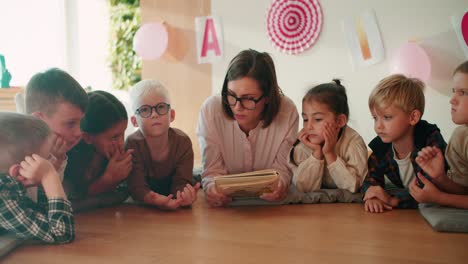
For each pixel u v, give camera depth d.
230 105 1.48
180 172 1.63
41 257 1.04
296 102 3.05
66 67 3.88
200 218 1.39
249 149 1.63
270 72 1.48
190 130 3.23
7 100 2.80
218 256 1.02
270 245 1.09
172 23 3.22
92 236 1.21
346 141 1.62
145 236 1.20
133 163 1.60
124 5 4.00
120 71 4.08
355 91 2.93
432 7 2.74
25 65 3.63
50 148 1.23
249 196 1.50
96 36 4.02
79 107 1.36
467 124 1.42
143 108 1.53
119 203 1.64
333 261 0.97
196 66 3.20
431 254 1.01
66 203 1.15
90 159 1.57
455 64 2.72
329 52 2.95
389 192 1.58
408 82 1.45
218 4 3.15
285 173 1.62
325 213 1.43
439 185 1.40
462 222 1.19
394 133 1.45
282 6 3.01
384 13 2.83
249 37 3.11
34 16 3.68
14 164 1.13
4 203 1.08
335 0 2.91
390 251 1.03
